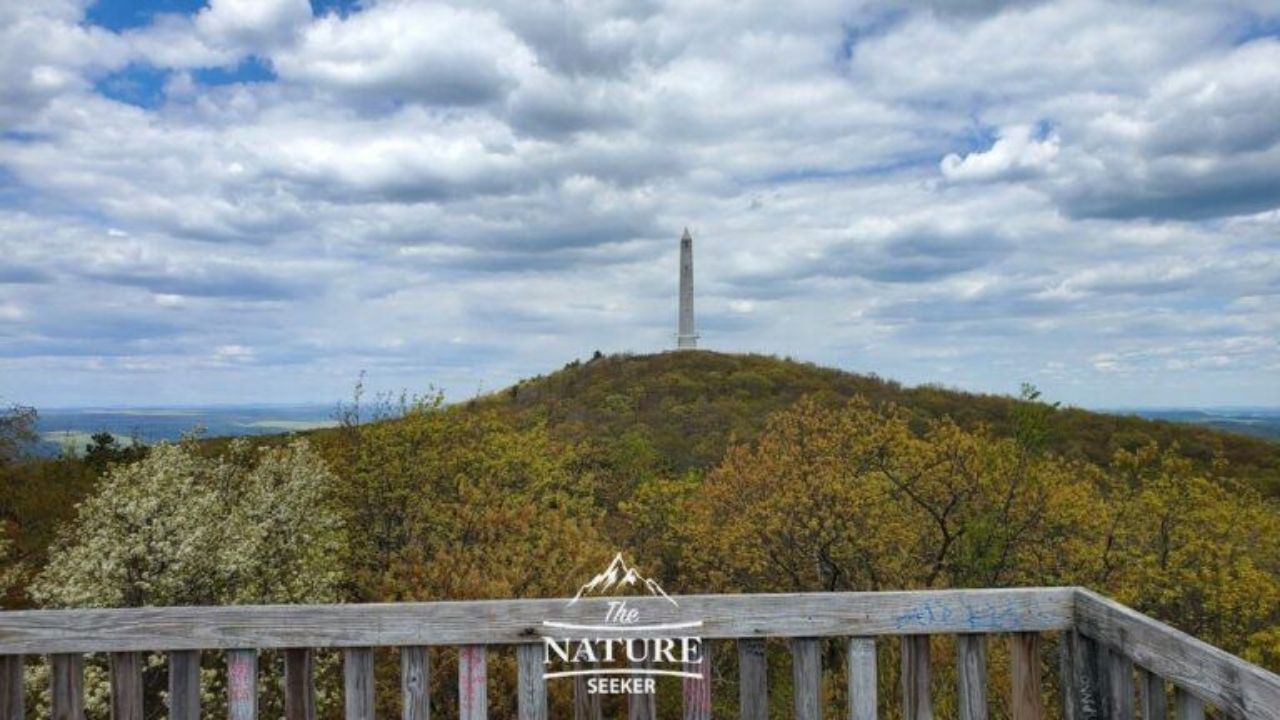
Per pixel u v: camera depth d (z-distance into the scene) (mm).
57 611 3062
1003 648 9680
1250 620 11156
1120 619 2975
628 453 23766
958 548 11781
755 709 3168
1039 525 11781
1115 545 11945
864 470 12617
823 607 3152
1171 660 2717
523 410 37344
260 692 8406
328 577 9797
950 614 3191
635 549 14766
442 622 3102
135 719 3111
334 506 11883
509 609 3109
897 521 12312
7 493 14047
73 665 3137
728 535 12758
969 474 11711
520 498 12609
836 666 10461
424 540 12055
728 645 11633
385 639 3094
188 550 8289
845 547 12312
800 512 12328
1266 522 11547
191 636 3080
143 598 8500
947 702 8656
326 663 9000
